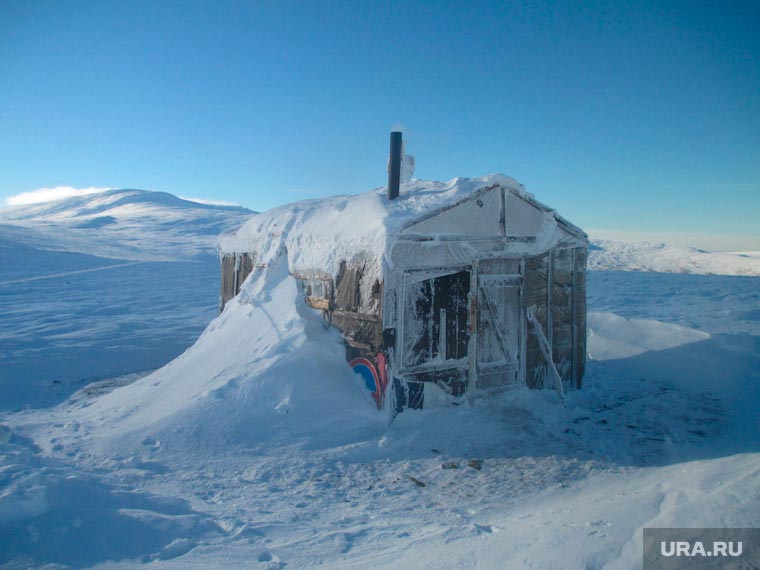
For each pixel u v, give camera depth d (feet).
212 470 17.11
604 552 9.77
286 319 25.00
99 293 80.48
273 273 28.27
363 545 11.88
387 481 16.55
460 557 10.46
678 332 36.91
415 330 21.93
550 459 18.25
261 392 21.06
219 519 13.12
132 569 10.44
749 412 23.29
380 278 21.21
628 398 25.53
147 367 36.55
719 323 44.98
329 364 22.77
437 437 20.16
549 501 14.74
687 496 12.29
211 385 22.38
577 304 27.55
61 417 24.03
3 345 41.45
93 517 12.07
